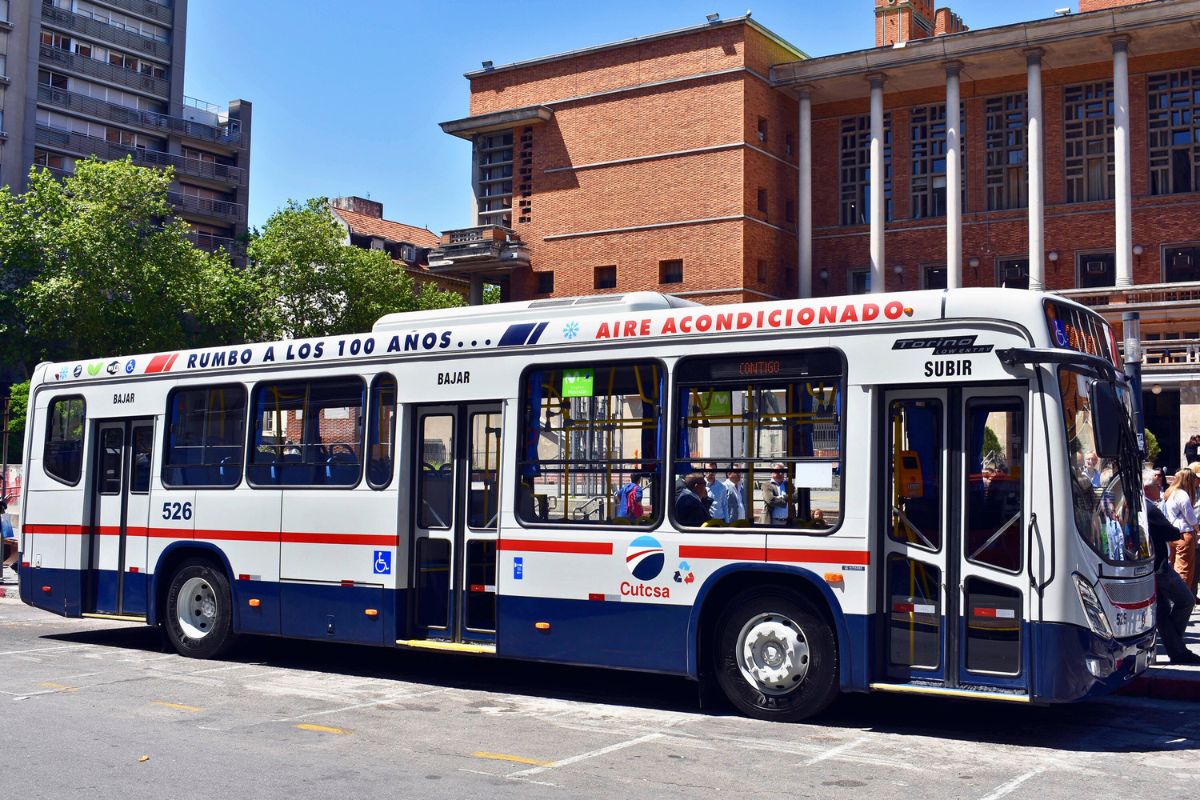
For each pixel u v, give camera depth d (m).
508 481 10.79
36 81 63.34
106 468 14.06
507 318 11.41
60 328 48.56
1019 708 10.18
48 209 49.59
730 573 9.59
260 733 9.00
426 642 11.11
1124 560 9.03
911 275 36.09
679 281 36.09
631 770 7.83
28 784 7.43
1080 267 33.84
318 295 51.56
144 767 7.87
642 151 37.09
